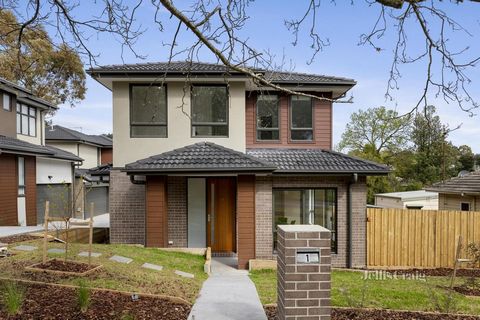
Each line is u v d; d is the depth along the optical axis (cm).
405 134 3094
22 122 1931
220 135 1198
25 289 572
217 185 1206
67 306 516
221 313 565
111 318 488
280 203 1109
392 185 3397
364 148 3466
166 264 902
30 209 1736
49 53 766
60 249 875
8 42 712
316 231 463
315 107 1318
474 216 1096
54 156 1902
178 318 526
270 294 690
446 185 1720
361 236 1107
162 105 1191
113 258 855
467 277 902
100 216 2653
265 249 1076
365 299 652
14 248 858
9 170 1548
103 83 1210
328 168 1084
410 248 1102
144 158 1177
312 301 458
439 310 588
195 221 1198
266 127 1309
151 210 1062
